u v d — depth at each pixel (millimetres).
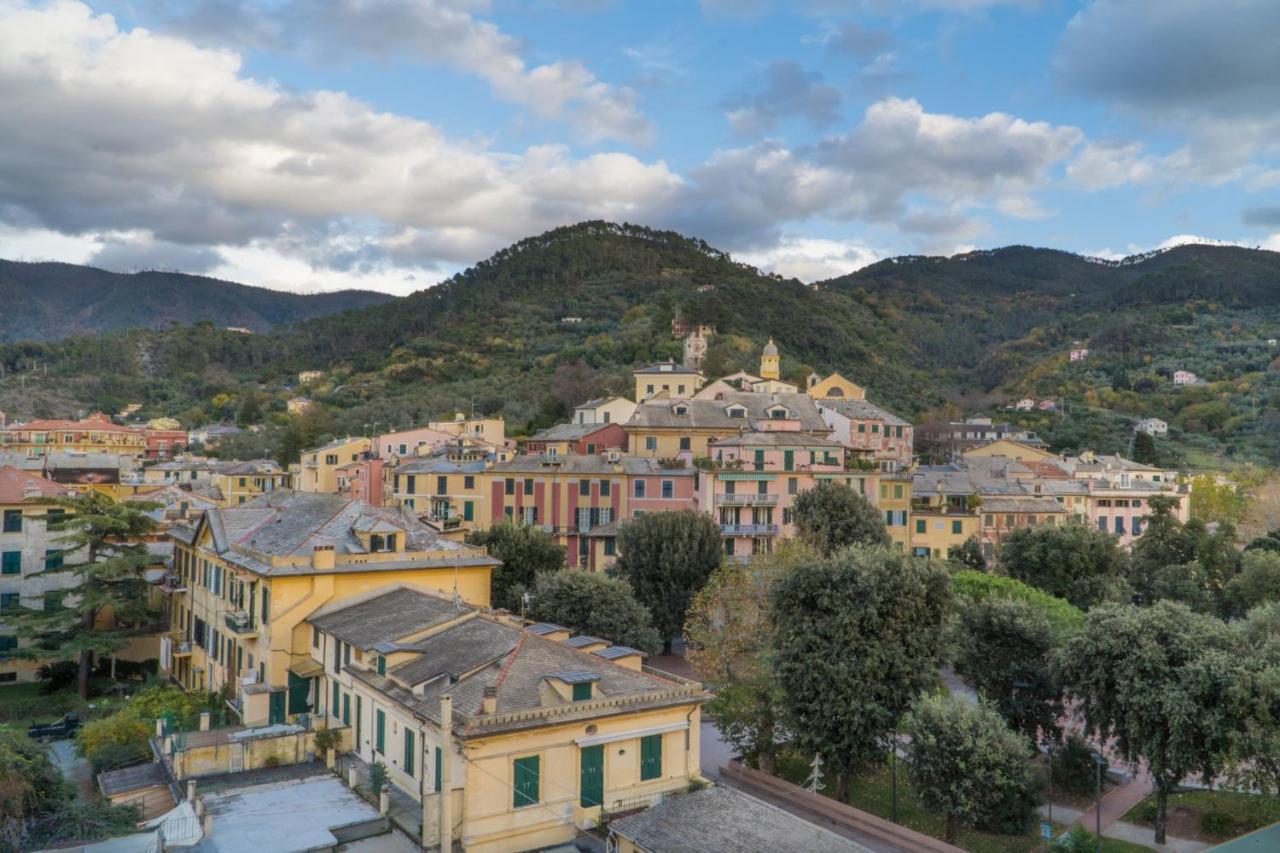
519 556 73688
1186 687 41250
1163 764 41875
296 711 48438
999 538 101125
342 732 44062
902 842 42406
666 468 99188
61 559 73938
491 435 142625
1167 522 94375
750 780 50781
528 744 35156
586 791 36594
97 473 109250
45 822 35500
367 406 195750
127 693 66062
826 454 95500
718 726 53125
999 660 52125
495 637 41062
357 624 46312
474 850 33875
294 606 48938
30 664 70562
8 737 37875
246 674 49594
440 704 36062
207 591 60781
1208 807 46062
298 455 174125
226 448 188875
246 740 42781
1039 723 51094
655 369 146500
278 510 61250
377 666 41844
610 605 62625
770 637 53750
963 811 40656
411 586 52062
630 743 37750
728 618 58625
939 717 42719
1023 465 133000
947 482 110688
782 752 53062
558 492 97812
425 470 103062
